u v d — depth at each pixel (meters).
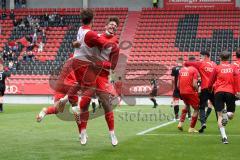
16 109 38.53
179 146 16.14
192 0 63.88
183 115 21.75
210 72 20.86
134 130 22.02
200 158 13.59
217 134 20.19
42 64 57.28
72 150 15.10
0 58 52.75
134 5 66.56
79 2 68.25
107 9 65.88
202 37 59.22
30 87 52.41
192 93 20.92
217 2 63.19
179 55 57.12
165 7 64.50
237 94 17.42
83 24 14.73
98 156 13.80
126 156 13.84
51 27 63.50
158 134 20.16
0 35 62.91
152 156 13.86
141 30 61.88
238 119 28.72
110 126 15.20
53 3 68.50
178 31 60.75
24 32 63.09
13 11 66.69
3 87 35.38
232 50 56.38
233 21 60.91
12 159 13.34
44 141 17.50
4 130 21.55
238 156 13.99
